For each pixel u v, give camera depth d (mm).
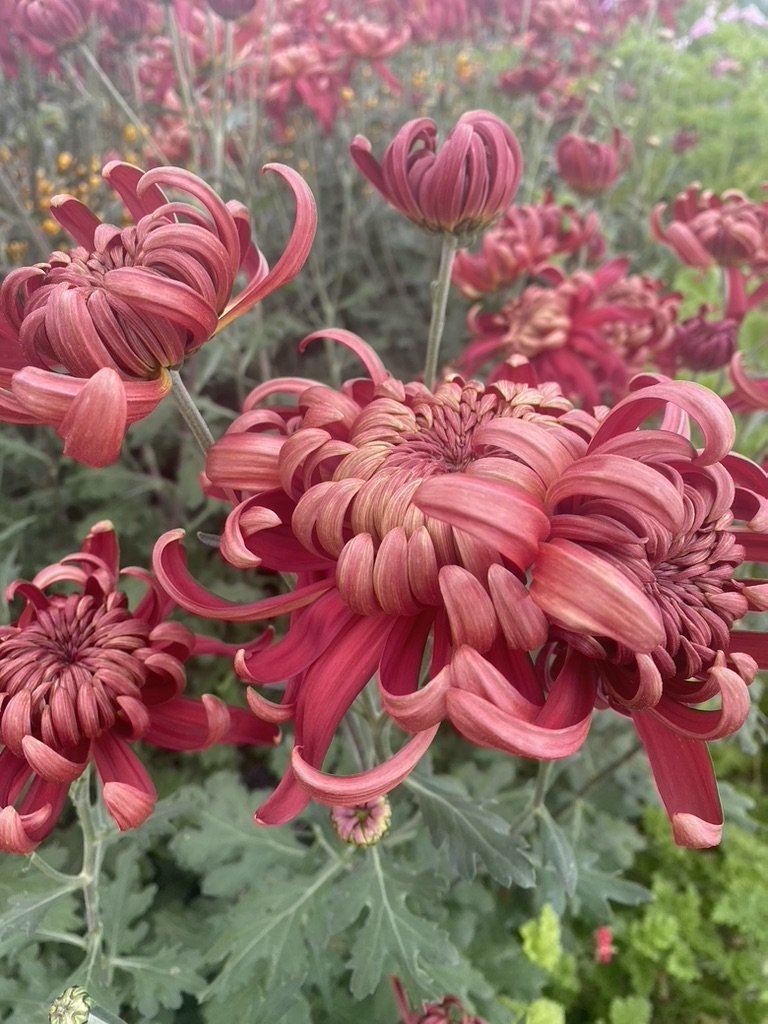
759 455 533
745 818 524
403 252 923
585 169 624
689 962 509
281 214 772
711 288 708
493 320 529
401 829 448
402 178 304
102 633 259
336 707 203
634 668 192
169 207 214
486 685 178
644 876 576
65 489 676
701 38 1140
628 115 1073
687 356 492
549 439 196
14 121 730
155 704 264
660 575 198
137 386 197
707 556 200
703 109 961
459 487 177
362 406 265
